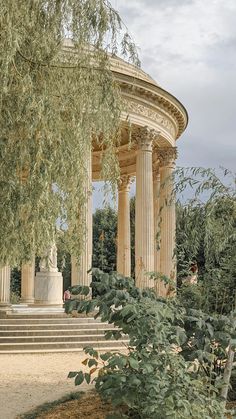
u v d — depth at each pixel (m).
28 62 12.63
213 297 11.95
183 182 11.17
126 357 8.22
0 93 11.62
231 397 12.04
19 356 22.48
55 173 12.62
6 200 11.65
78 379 8.62
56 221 13.06
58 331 25.19
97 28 13.27
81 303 9.21
